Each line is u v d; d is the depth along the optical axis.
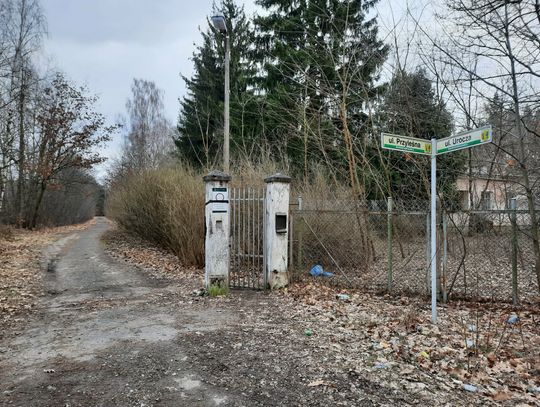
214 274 7.26
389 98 11.42
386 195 12.38
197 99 24.36
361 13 15.15
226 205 7.34
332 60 12.11
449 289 6.97
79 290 8.34
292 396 3.38
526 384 3.65
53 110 26.20
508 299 6.68
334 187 10.88
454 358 4.20
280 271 7.55
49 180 29.14
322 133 12.82
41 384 3.68
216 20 11.03
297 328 5.19
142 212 15.59
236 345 4.55
